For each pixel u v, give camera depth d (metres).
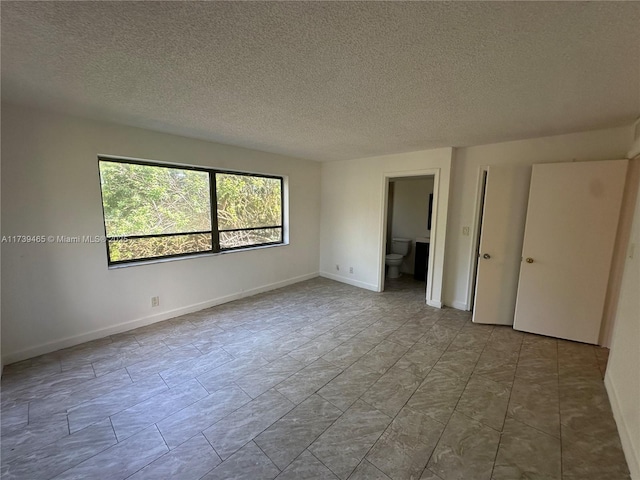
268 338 2.99
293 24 1.22
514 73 1.64
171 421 1.83
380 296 4.38
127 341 2.88
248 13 1.15
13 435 1.70
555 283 2.96
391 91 1.93
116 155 2.86
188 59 1.55
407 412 1.94
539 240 2.99
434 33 1.27
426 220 5.68
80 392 2.10
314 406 1.99
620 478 1.49
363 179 4.65
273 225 4.73
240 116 2.53
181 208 3.57
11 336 2.44
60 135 2.54
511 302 3.27
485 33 1.26
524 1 1.05
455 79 1.73
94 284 2.86
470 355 2.69
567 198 2.83
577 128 2.73
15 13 1.15
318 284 5.00
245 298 4.24
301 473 1.49
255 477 1.46
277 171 4.46
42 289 2.56
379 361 2.58
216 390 2.15
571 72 1.61
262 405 2.00
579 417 1.91
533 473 1.51
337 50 1.43
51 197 2.54
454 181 3.76
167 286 3.42
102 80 1.82
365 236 4.72
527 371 2.43
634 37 1.25
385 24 1.21
